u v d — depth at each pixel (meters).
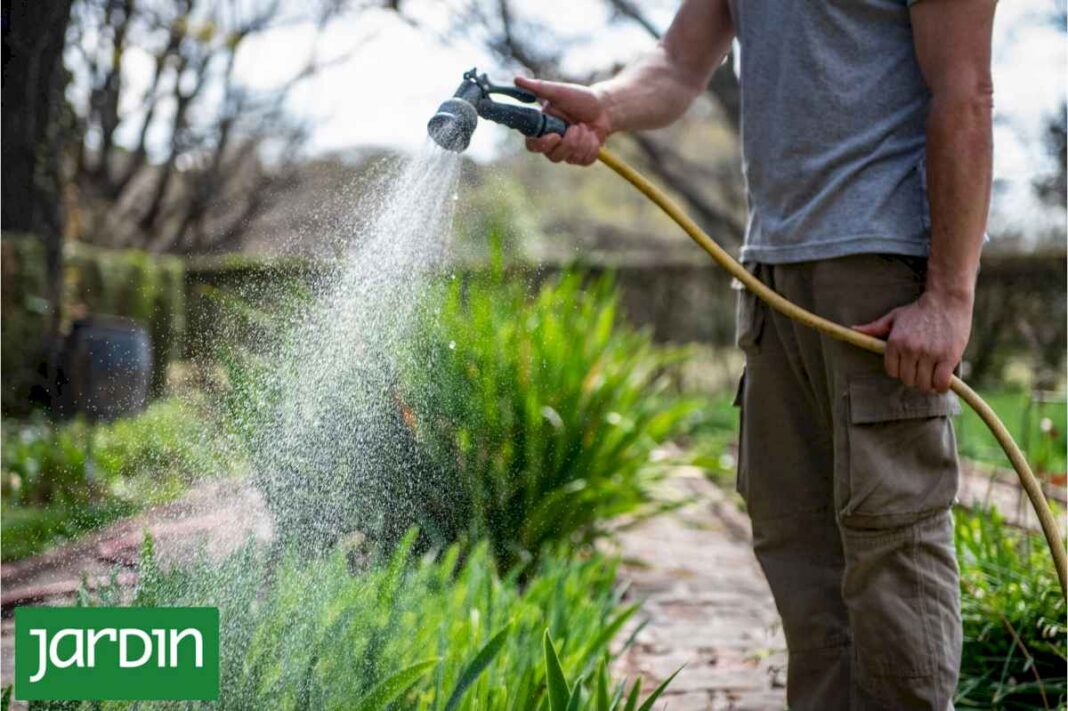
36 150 4.66
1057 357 8.04
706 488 4.94
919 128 1.65
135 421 4.38
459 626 1.83
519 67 7.89
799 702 1.85
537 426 3.06
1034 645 2.21
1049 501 2.88
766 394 1.84
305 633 1.58
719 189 11.65
